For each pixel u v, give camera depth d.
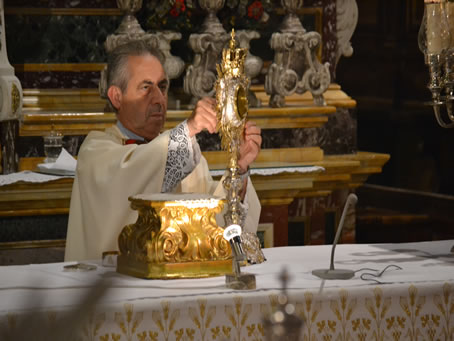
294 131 6.59
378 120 13.30
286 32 6.38
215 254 2.54
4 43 5.75
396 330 2.38
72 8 6.29
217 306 2.23
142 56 4.02
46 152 5.71
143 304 2.15
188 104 6.38
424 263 2.84
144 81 3.98
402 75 12.98
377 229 10.03
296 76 6.40
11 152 5.80
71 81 6.30
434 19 3.23
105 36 6.39
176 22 6.13
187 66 6.45
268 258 2.98
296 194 6.10
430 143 12.69
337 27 7.17
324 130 7.08
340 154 7.15
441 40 3.24
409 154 12.95
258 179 5.79
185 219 2.56
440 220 10.24
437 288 2.42
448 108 3.35
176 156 3.53
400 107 13.02
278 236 6.08
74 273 2.65
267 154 6.47
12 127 5.80
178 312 2.19
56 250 5.64
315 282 2.42
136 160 3.56
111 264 2.78
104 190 3.61
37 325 0.74
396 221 10.14
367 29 13.30
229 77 2.93
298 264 2.83
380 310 2.36
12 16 6.13
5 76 5.64
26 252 5.59
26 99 6.15
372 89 13.39
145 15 6.12
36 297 0.75
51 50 6.25
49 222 5.62
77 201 3.81
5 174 5.79
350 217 7.04
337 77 13.64
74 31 6.30
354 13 7.16
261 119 6.36
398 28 12.99
